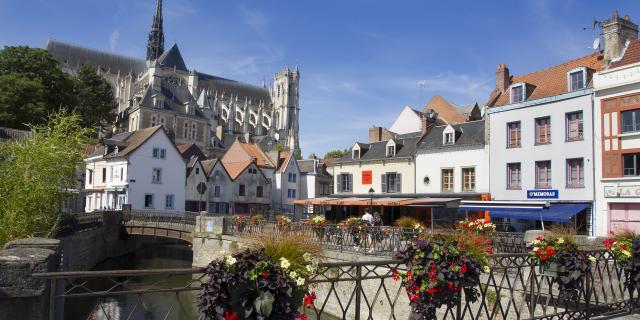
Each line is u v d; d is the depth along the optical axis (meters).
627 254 8.27
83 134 17.48
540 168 25.86
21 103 46.22
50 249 5.08
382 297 15.66
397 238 16.95
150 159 46.75
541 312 10.55
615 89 22.44
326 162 69.38
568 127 24.61
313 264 5.11
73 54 100.06
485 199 27.59
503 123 27.62
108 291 4.36
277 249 5.11
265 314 4.38
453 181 30.22
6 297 4.23
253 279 4.47
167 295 19.28
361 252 17.28
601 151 22.91
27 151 15.23
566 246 7.51
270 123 123.12
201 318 4.59
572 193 23.97
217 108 110.75
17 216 14.70
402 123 46.78
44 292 4.38
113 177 47.53
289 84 128.88
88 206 51.88
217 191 52.81
